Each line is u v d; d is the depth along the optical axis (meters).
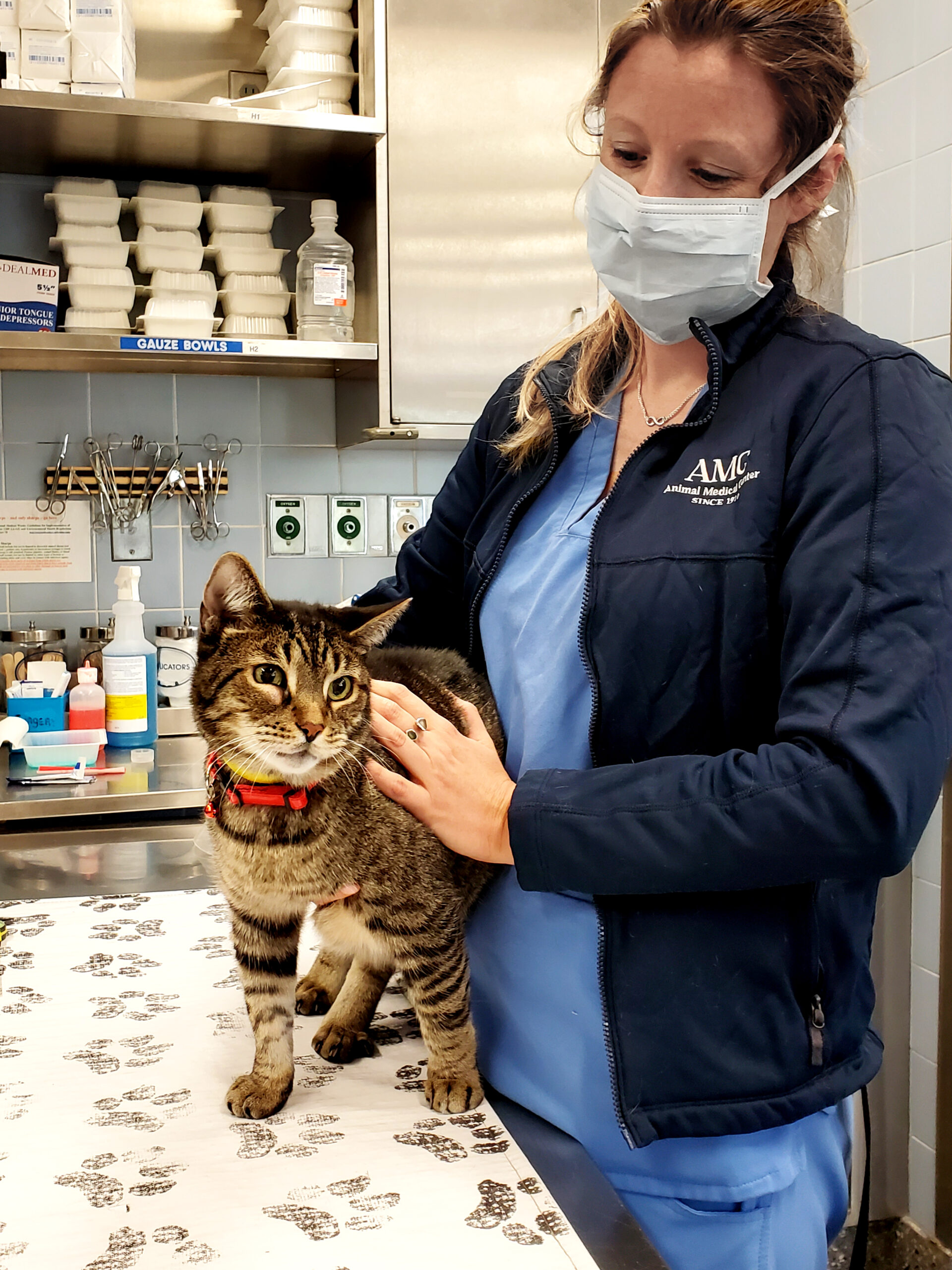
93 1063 0.92
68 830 1.94
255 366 2.41
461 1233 0.68
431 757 0.87
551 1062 0.90
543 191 2.28
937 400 0.76
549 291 2.31
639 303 0.91
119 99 2.02
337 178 2.44
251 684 0.94
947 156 1.94
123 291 2.26
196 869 1.91
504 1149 0.80
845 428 0.74
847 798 0.68
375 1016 1.09
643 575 0.83
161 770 2.20
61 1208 0.71
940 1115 1.99
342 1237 0.68
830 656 0.70
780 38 0.78
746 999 0.79
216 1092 0.87
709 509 0.81
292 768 0.89
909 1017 2.05
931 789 0.69
